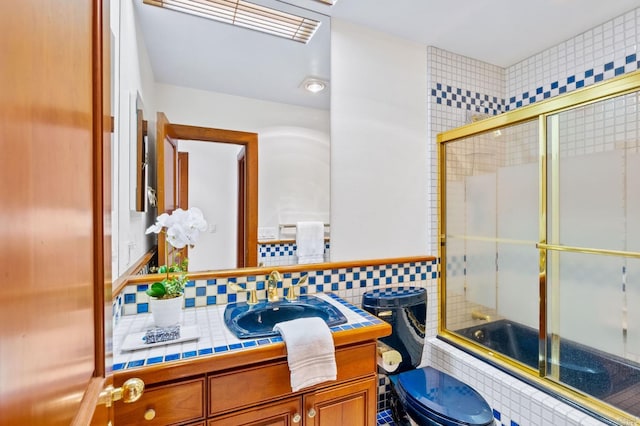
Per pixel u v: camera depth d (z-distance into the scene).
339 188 1.72
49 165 0.37
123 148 1.20
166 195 1.44
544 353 1.58
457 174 1.92
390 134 1.84
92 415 0.49
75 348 0.45
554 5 1.57
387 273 1.79
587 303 1.51
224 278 1.44
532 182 1.63
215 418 0.93
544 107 1.51
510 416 1.44
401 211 1.87
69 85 0.43
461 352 1.76
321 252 1.68
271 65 1.61
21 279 0.31
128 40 1.27
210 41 1.50
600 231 1.46
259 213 1.58
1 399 0.27
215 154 1.52
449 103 2.00
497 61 2.13
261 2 1.55
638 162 1.37
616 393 1.36
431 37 1.86
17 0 0.30
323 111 1.69
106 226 0.59
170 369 0.86
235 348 0.96
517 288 1.75
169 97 1.45
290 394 1.03
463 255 1.95
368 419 1.17
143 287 1.29
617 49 1.65
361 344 1.16
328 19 1.68
